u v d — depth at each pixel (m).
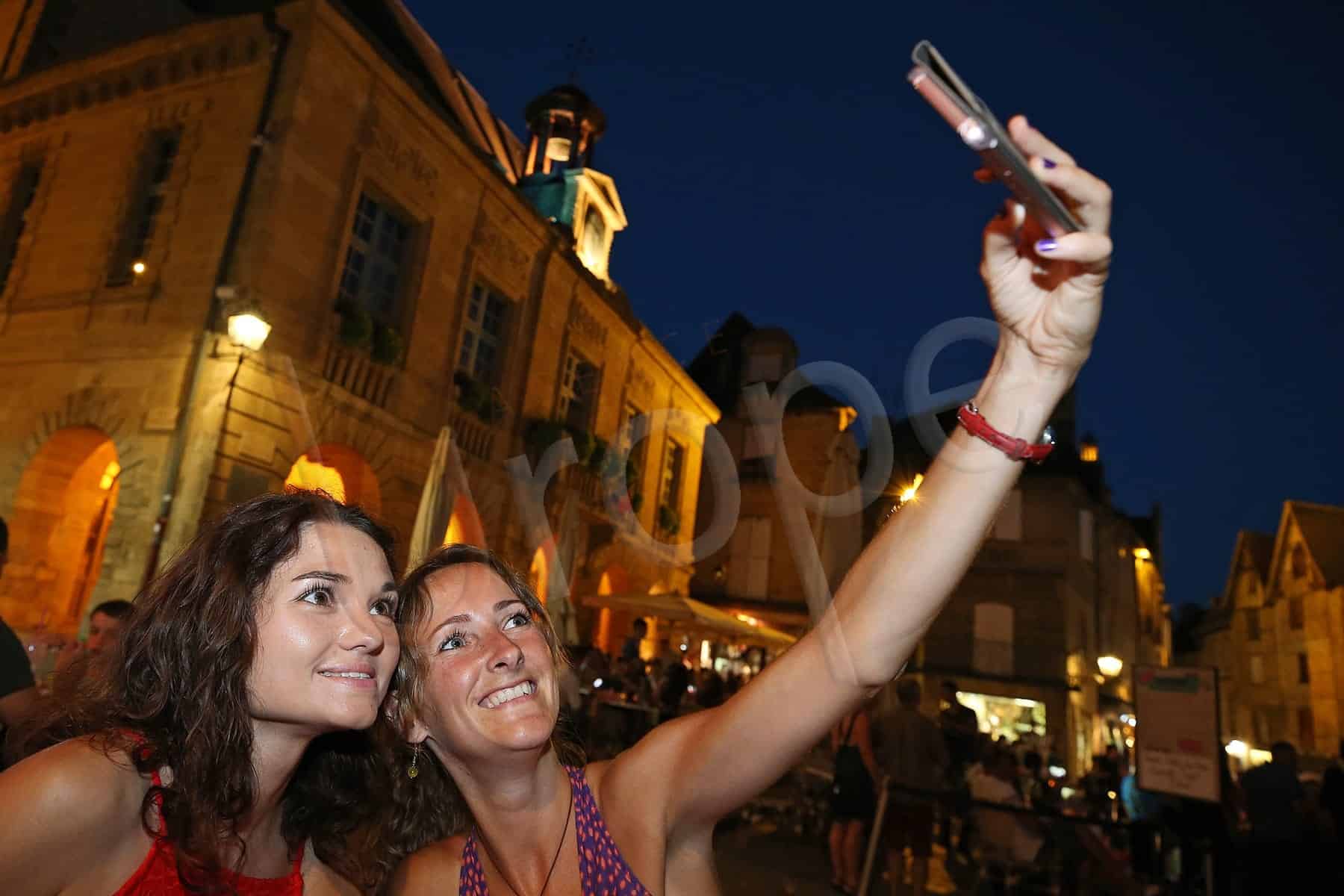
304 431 9.43
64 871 1.21
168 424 8.86
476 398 12.30
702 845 1.46
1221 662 38.88
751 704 1.30
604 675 9.75
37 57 12.87
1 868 1.13
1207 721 5.67
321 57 10.00
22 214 11.73
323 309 9.93
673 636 16.56
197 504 8.39
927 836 5.95
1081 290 1.02
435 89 15.98
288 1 10.13
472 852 1.69
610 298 16.14
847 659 1.19
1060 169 0.91
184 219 9.71
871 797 6.21
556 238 14.45
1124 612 21.95
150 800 1.32
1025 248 1.08
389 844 1.78
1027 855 6.53
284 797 1.68
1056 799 9.66
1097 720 17.98
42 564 9.77
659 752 1.50
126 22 14.15
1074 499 16.70
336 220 10.17
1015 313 1.09
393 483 10.80
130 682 1.43
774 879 6.47
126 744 1.34
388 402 10.88
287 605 1.44
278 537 1.48
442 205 12.05
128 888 1.27
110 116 11.07
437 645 1.65
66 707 1.46
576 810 1.53
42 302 10.41
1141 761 5.88
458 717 1.58
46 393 9.92
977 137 0.87
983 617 16.03
